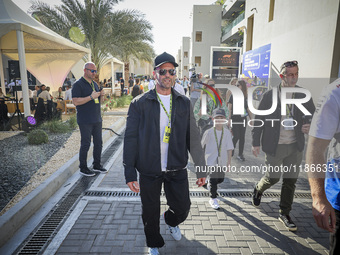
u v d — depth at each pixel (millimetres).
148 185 2113
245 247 2479
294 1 8164
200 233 2699
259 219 2965
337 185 1528
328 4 6316
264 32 11141
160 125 2100
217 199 3346
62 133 7285
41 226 2791
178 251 2416
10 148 5629
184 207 2221
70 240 2555
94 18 15180
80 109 4125
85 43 16031
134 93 10094
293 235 2664
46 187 3443
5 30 6848
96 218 2957
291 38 8328
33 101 10609
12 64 7016
